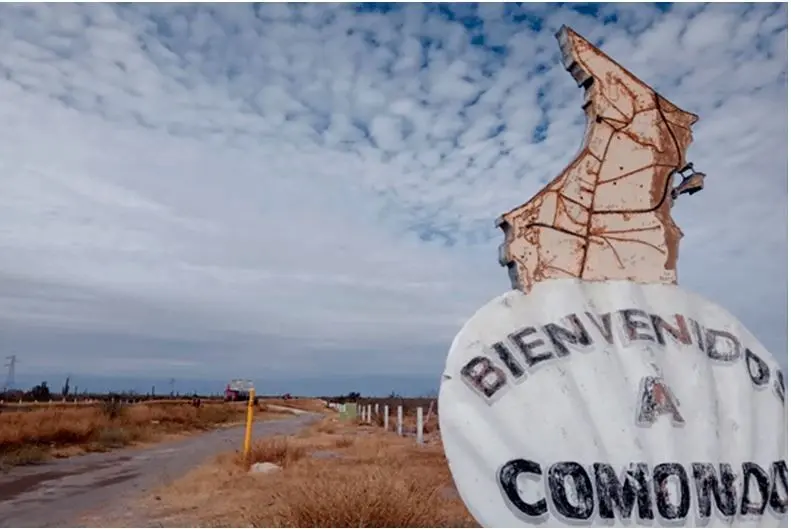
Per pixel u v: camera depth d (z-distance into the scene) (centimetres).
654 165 433
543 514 342
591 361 381
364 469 1094
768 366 421
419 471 1085
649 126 438
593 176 422
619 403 374
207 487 1088
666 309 412
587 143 427
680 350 402
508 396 363
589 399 373
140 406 4309
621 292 407
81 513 934
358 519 657
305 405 9656
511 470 347
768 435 399
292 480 1037
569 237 411
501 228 418
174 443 2338
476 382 364
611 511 348
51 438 2125
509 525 339
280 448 1419
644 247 420
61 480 1326
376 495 682
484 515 341
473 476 348
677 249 429
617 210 421
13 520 891
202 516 844
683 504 358
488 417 358
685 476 365
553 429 358
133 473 1430
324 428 3002
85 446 2061
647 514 351
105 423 2658
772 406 409
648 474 360
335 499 675
